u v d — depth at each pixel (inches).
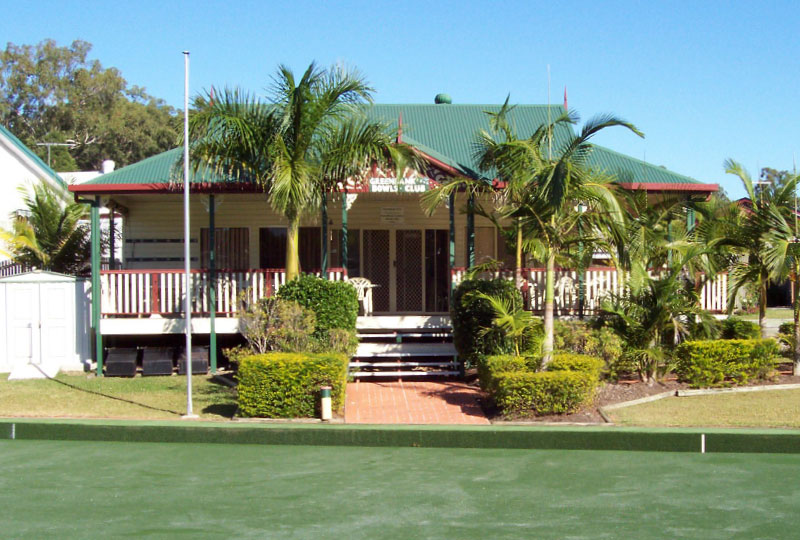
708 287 690.8
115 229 876.0
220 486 391.2
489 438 471.5
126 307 672.4
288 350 565.9
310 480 401.7
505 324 560.1
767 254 591.2
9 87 2085.4
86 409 543.5
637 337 585.9
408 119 899.4
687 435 461.7
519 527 329.4
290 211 613.3
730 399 546.9
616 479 403.5
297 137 594.2
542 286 673.6
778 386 576.4
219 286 677.9
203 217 812.0
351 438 477.1
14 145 1035.3
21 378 665.6
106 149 2137.1
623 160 761.6
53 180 1049.5
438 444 474.3
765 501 365.1
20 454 457.4
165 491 382.6
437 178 662.5
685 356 578.9
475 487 389.1
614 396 553.0
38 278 706.8
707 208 663.1
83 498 371.6
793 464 433.1
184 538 317.1
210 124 587.2
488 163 622.5
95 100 2155.5
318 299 598.9
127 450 466.6
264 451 464.8
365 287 730.8
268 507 357.4
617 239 549.0
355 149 601.6
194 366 671.8
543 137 590.6
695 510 351.9
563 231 559.5
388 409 541.0
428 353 664.4
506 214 552.4
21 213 977.5
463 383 633.0
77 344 708.0
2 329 706.2
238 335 730.2
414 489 385.7
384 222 821.2
